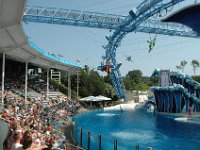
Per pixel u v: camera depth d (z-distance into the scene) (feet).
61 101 141.18
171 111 149.38
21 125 53.16
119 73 211.00
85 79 207.72
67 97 162.61
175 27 172.86
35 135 48.37
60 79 207.92
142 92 239.30
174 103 147.95
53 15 150.82
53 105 122.31
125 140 77.10
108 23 160.66
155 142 77.51
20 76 164.55
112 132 91.76
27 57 119.44
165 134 89.92
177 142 78.28
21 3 53.06
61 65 155.84
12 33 77.36
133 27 157.99
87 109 148.46
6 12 58.44
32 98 127.75
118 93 212.43
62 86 186.80
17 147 19.93
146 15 140.67
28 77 170.09
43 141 46.24
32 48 102.53
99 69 206.39
